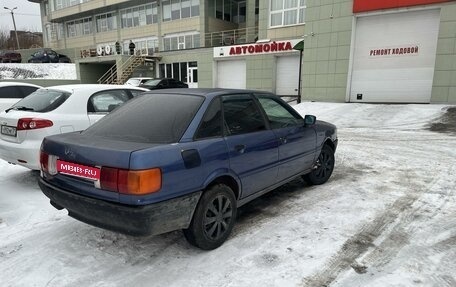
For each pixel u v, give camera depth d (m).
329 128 5.21
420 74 14.45
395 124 11.73
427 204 4.30
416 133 10.08
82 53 35.34
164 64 29.03
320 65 16.69
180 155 2.84
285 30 21.27
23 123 4.75
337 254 3.12
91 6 37.38
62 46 44.88
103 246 3.29
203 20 29.05
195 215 3.02
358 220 3.83
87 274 2.83
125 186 2.61
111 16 37.41
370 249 3.21
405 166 6.21
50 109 5.02
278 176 4.10
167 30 32.31
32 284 2.70
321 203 4.36
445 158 6.81
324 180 5.21
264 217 3.94
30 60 36.69
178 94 3.56
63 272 2.86
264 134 3.81
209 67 25.31
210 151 3.10
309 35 16.81
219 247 3.26
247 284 2.70
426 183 5.18
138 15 34.66
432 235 3.47
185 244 3.34
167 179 2.73
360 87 15.93
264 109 4.02
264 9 22.00
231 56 23.77
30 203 4.35
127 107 3.63
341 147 8.09
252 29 28.55
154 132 3.07
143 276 2.81
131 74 29.11
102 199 2.78
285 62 21.66
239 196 3.52
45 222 3.81
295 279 2.75
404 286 2.64
